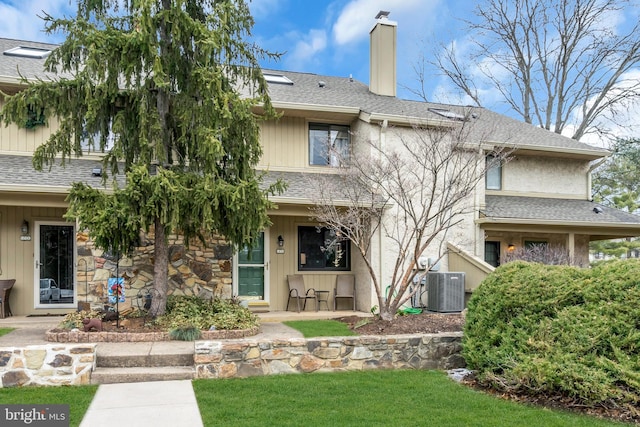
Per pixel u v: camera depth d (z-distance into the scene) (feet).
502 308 19.25
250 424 13.91
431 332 24.90
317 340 20.47
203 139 23.99
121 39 22.41
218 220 24.54
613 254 75.51
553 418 14.82
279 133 38.27
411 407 15.72
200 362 19.12
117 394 16.76
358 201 30.48
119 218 22.35
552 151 44.19
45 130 33.42
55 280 33.09
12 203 28.89
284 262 37.01
